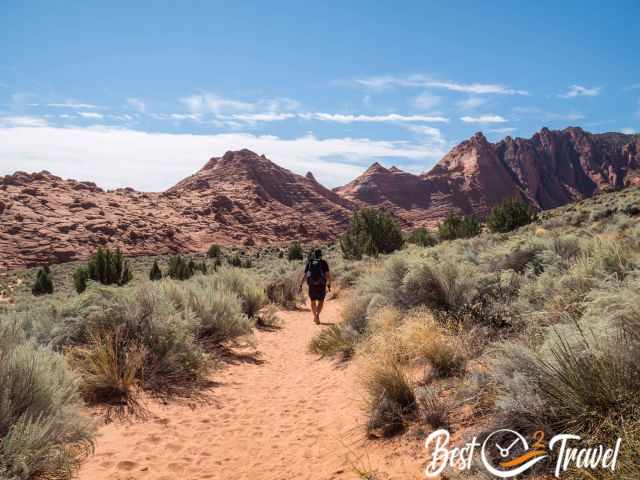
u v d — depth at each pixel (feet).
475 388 12.34
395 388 13.69
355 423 14.25
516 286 20.10
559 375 8.87
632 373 8.37
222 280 40.65
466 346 16.20
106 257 117.60
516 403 9.18
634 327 9.34
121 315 21.58
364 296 28.48
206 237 506.89
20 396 11.84
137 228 456.04
